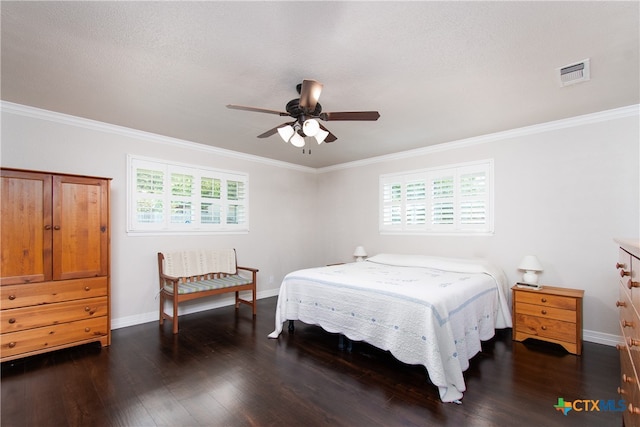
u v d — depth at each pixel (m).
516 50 1.99
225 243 4.62
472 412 1.96
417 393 2.19
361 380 2.37
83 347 3.01
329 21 1.70
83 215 2.95
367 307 2.70
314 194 5.96
